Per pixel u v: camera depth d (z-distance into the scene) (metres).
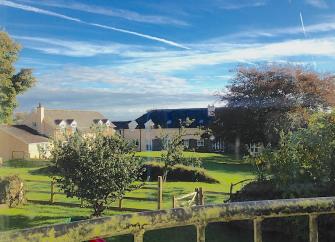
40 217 8.90
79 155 8.95
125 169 9.06
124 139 9.31
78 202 9.80
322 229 5.87
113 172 8.97
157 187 9.23
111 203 9.02
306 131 7.76
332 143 7.48
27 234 0.93
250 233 6.02
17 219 8.63
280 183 7.48
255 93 9.27
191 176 9.84
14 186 10.30
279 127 8.93
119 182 9.00
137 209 8.91
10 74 9.28
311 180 7.41
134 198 9.37
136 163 9.33
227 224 6.17
